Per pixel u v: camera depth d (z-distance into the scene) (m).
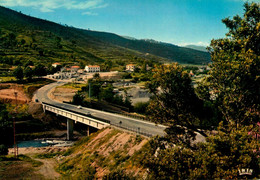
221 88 21.86
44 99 107.12
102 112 77.38
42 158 58.44
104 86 143.38
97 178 36.16
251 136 16.17
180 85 22.88
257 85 19.28
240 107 20.48
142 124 55.22
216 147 16.00
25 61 187.88
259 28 20.42
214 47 24.56
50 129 87.31
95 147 48.22
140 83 170.25
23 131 79.94
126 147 41.38
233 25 24.00
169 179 16.98
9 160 53.16
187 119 23.75
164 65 24.12
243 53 20.03
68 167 46.22
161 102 25.12
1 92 107.69
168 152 19.03
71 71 195.88
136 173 30.64
